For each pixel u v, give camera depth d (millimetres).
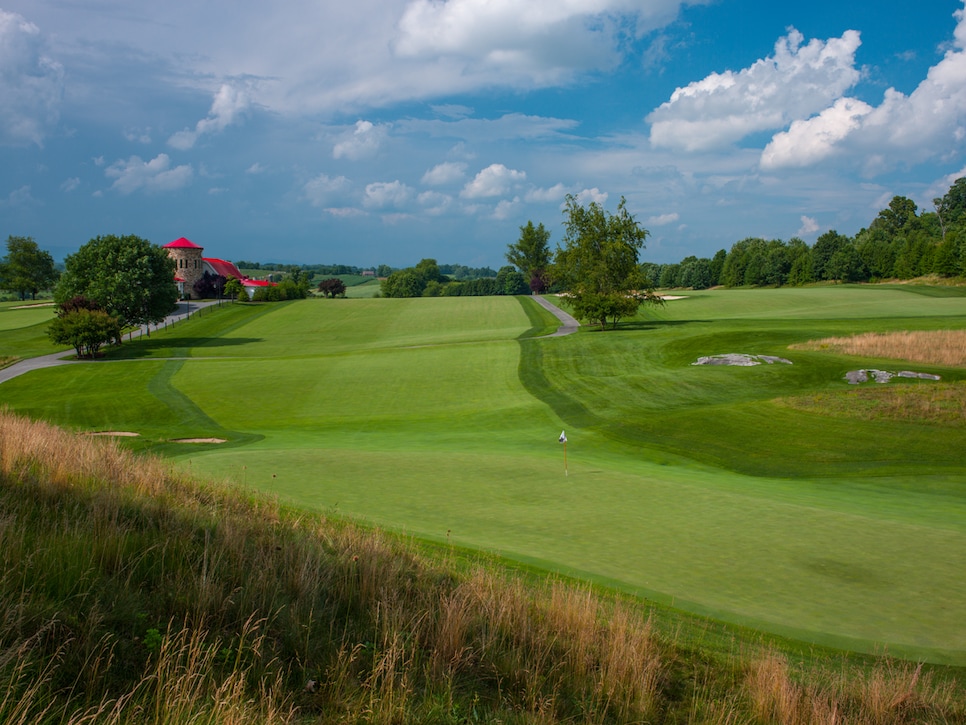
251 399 35188
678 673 6191
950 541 10227
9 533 6086
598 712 5480
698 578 8625
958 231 101062
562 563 8992
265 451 18750
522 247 131250
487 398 33406
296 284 113062
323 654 5566
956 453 20953
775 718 5516
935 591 8266
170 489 10094
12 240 130500
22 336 73625
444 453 18547
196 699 4418
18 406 35531
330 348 60656
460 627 6227
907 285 94375
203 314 87625
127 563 6215
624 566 9000
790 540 10234
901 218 150875
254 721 4344
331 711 4777
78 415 32594
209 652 4945
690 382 32531
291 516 9781
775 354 34656
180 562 6445
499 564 8719
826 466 19609
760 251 135750
